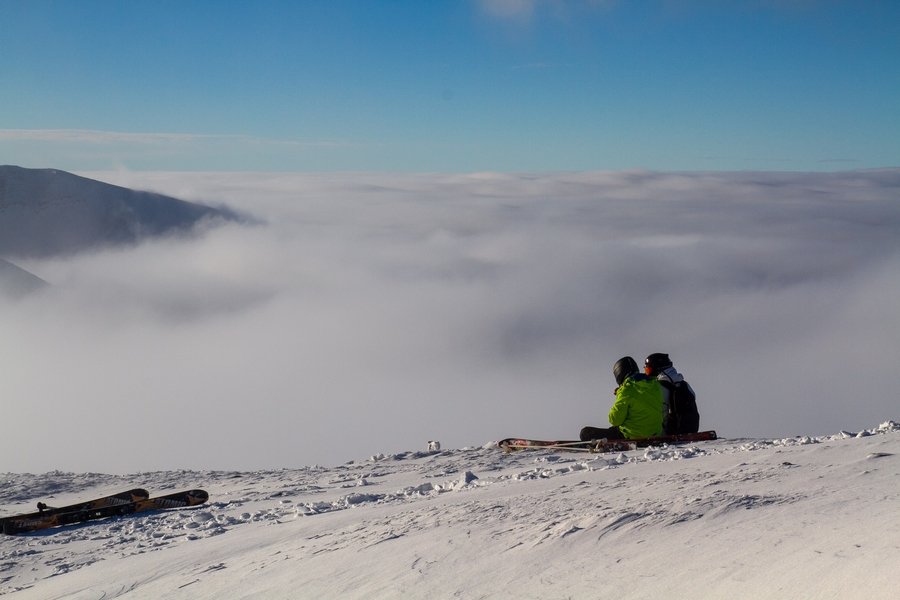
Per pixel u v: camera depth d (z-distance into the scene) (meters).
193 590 5.11
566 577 3.81
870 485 4.83
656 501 5.10
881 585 2.75
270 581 4.92
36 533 8.77
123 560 6.71
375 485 10.38
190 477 13.14
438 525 5.63
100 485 12.68
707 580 3.35
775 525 4.01
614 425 11.77
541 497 6.32
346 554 5.23
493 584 3.93
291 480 11.77
